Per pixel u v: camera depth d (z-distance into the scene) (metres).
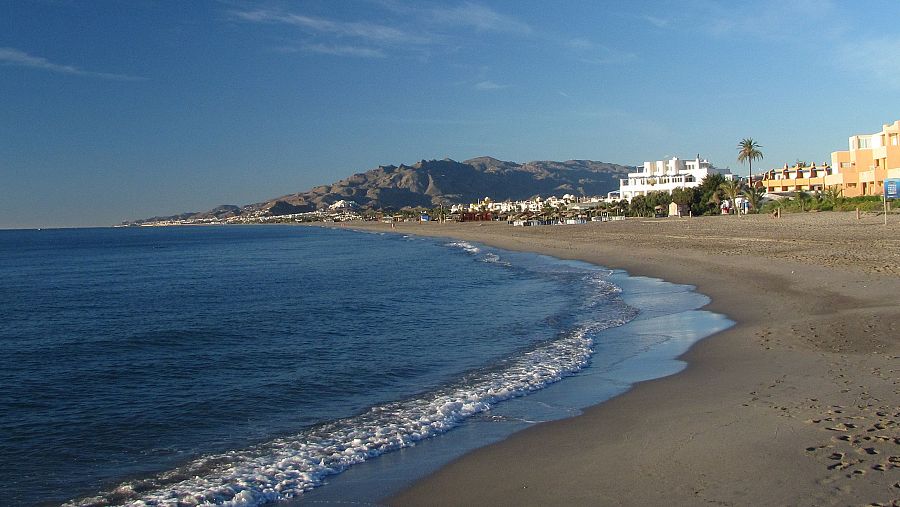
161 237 191.88
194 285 43.62
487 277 40.22
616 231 76.56
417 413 12.07
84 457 10.64
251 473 9.45
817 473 7.50
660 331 18.67
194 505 8.45
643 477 8.00
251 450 10.56
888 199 65.81
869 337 14.70
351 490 8.58
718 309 21.42
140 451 10.85
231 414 12.84
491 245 77.44
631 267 38.88
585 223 115.44
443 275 43.16
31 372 17.58
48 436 11.80
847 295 20.55
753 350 14.78
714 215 109.06
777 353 14.17
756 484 7.40
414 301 29.75
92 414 13.20
